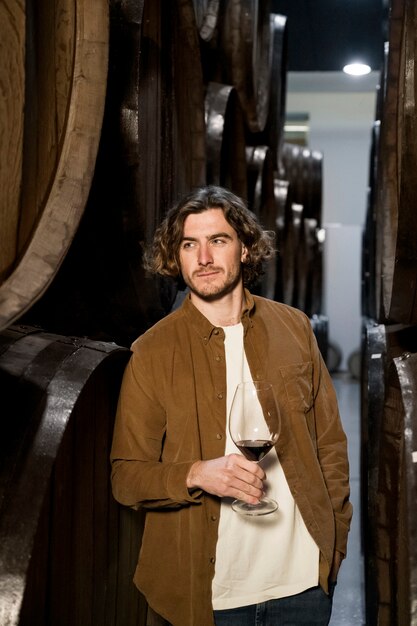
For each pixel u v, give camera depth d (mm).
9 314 1933
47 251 2008
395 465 2709
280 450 2391
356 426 9430
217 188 2432
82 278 2863
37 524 1772
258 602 2326
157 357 2395
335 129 16531
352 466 7449
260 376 2414
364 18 7969
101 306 2996
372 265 5613
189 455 2352
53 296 2814
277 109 6395
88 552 2301
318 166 9078
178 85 3596
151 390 2389
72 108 2084
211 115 4188
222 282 2363
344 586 4715
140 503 2346
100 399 2402
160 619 2645
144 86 2975
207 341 2400
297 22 8125
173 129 3420
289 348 2477
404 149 2320
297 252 7910
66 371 2127
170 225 2422
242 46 4910
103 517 2439
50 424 1963
